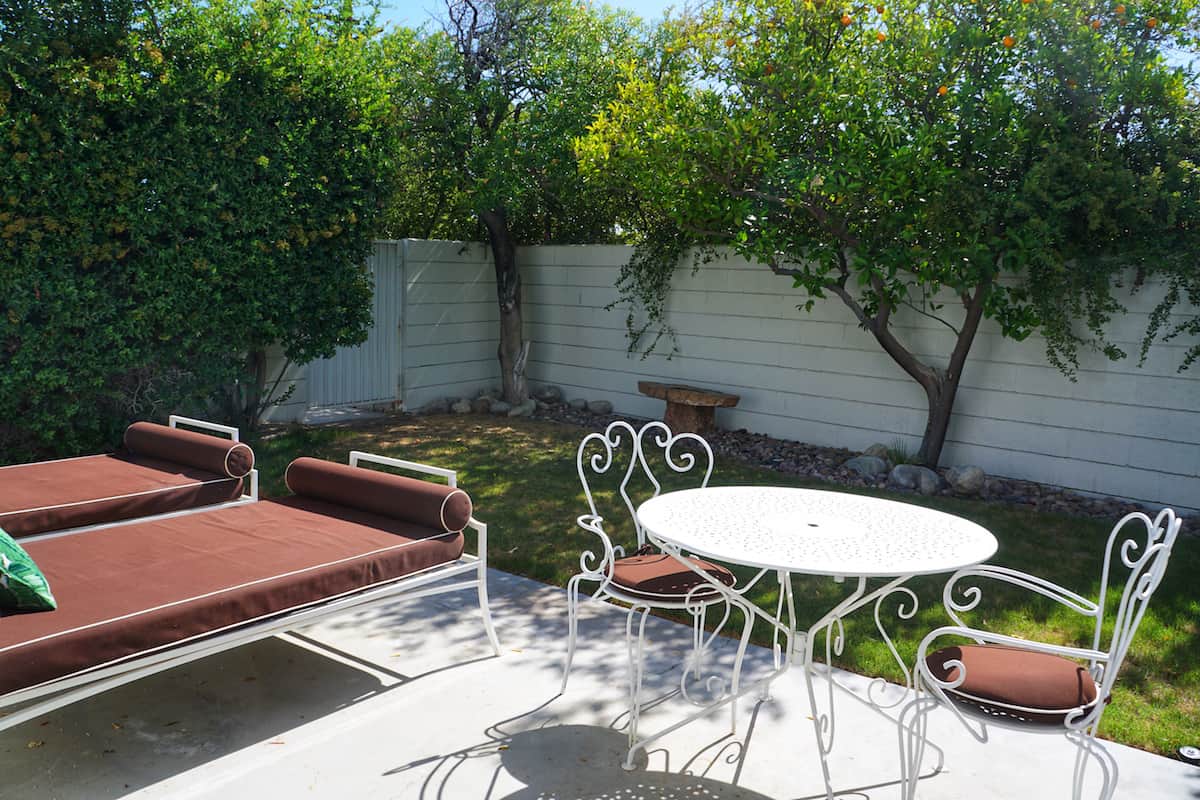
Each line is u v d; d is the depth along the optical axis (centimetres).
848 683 348
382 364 933
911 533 285
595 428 861
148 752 287
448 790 270
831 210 684
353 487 394
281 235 734
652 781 278
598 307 952
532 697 333
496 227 959
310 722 310
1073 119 598
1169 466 611
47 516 384
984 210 593
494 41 897
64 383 636
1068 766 289
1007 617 410
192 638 280
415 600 431
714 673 355
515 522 552
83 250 632
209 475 451
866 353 757
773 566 247
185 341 701
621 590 310
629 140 711
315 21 745
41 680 248
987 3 605
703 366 870
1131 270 613
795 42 637
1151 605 425
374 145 788
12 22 593
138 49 646
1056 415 660
